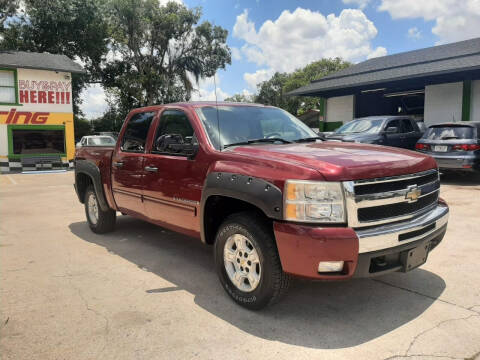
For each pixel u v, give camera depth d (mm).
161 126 4656
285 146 3816
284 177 3029
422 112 20562
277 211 3010
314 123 40469
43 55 22188
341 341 2898
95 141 18812
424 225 3258
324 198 2902
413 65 18000
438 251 4891
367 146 3949
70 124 21156
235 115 4418
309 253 2879
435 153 10203
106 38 31500
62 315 3359
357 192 2955
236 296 3486
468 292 3723
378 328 3082
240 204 3615
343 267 2928
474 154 9680
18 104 19828
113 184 5398
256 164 3309
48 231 6391
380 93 21109
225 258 3600
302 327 3111
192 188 3914
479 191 9070
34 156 20172
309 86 21156
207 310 3434
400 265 3193
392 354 2715
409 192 3213
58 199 9953
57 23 28844
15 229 6559
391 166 3152
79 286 4008
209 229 3859
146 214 4805
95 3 29594
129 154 5016
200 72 34688
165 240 5727
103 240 5770
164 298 3695
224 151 3725
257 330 3072
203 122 4109
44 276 4297
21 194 11008
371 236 2916
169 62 34125
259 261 3223
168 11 33000
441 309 3385
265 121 4555
